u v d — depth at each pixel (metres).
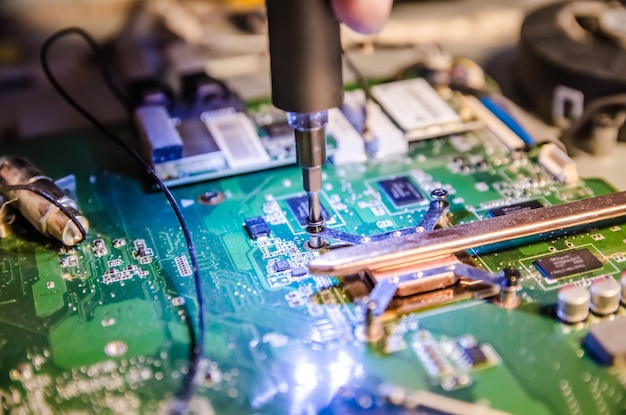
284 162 0.27
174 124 0.29
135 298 0.23
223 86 0.30
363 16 0.20
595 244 0.24
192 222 0.25
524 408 0.20
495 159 0.27
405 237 0.23
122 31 0.34
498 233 0.23
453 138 0.28
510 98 0.30
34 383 0.21
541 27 0.30
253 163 0.27
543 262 0.23
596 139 0.27
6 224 0.25
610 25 0.29
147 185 0.27
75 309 0.23
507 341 0.21
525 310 0.22
